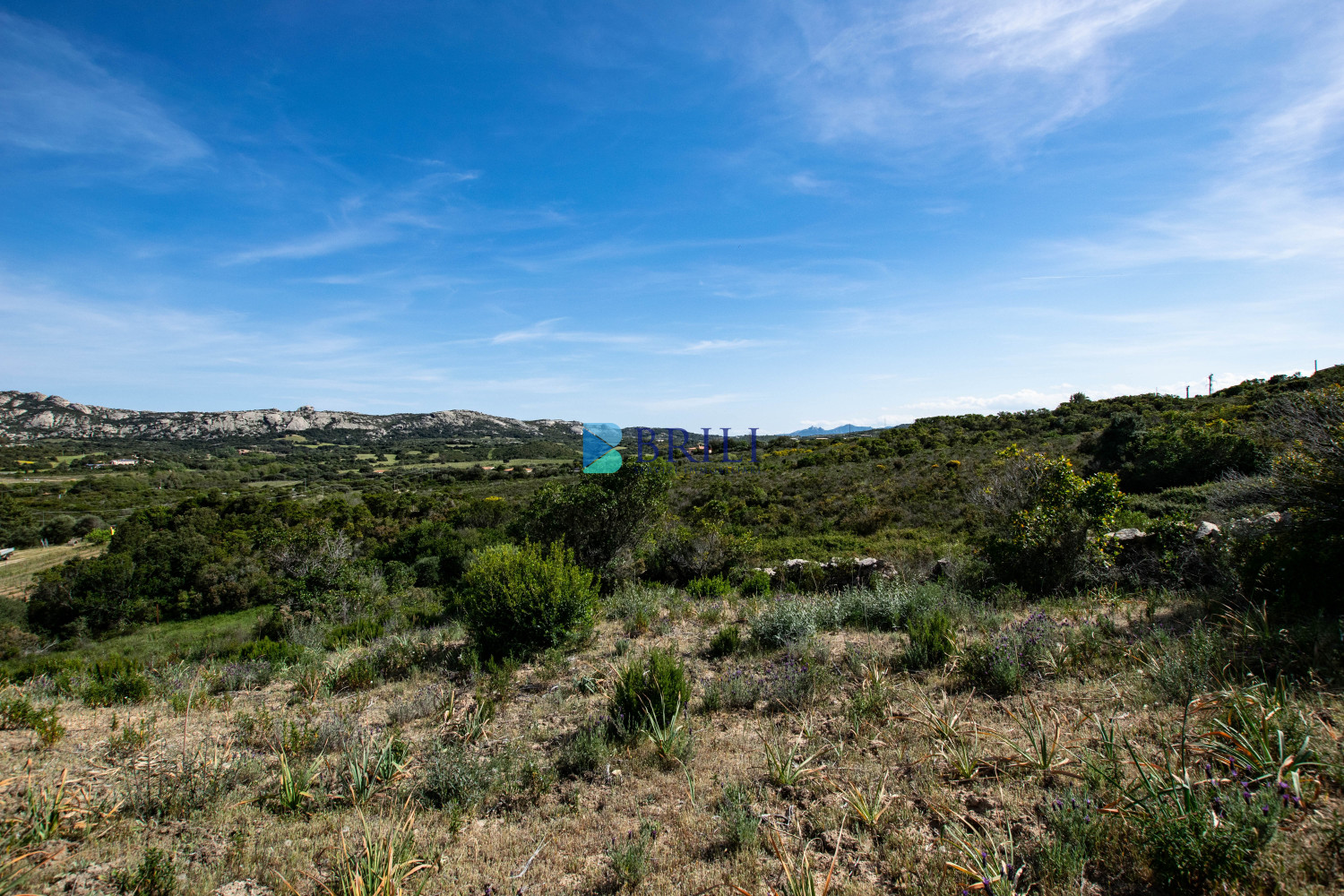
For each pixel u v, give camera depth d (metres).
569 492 12.55
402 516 30.62
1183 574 7.83
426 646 8.59
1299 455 6.51
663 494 13.11
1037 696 4.59
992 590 8.66
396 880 2.98
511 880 3.11
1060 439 24.52
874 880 2.79
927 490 18.64
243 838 3.64
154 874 3.09
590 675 6.47
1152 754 3.35
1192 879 2.38
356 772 4.18
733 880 2.87
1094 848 2.70
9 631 18.44
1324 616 5.03
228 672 7.84
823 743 4.26
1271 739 3.10
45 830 3.61
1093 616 6.51
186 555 22.45
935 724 4.10
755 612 8.83
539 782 4.09
